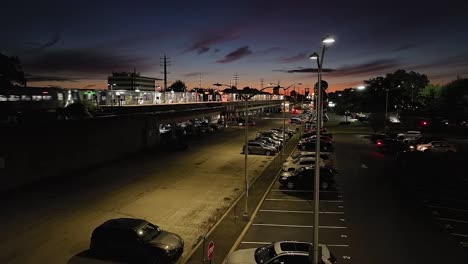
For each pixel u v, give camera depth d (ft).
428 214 76.28
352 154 155.33
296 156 132.67
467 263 53.98
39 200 88.38
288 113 556.51
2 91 168.96
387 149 157.07
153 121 180.55
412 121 291.79
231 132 264.31
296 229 67.51
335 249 58.75
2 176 96.02
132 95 261.65
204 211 79.87
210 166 131.64
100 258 55.57
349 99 473.67
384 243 61.16
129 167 130.41
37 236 65.31
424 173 116.57
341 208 80.23
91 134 132.16
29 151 104.68
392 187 98.84
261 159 146.30
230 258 48.93
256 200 85.92
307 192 93.66
